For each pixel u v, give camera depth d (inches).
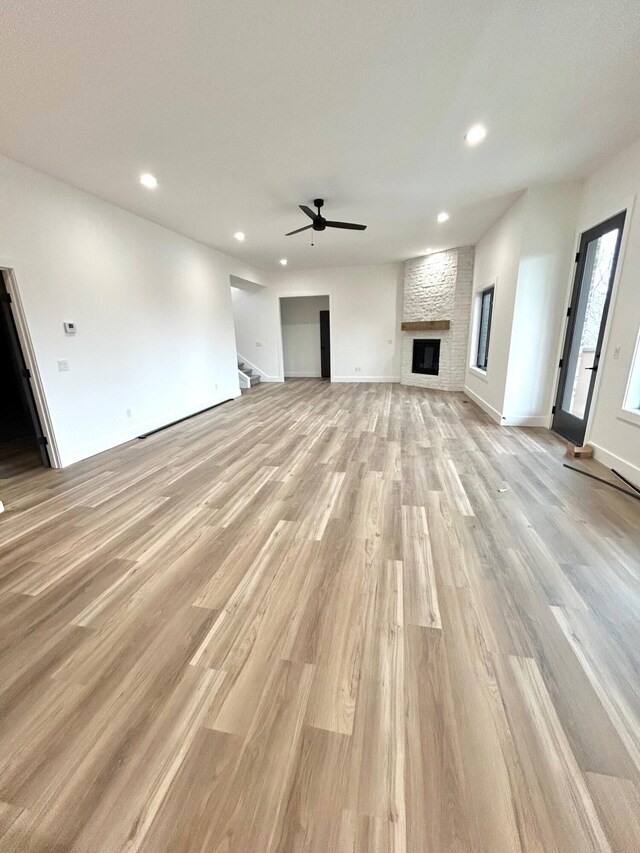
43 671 56.1
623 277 123.3
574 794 39.9
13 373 250.4
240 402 271.1
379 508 105.0
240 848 36.0
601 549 84.3
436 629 62.4
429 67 83.4
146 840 36.8
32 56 75.7
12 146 111.6
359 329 347.9
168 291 206.7
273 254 274.8
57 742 46.1
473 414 216.7
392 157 125.7
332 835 36.9
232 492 118.2
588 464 135.3
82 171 130.6
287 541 89.7
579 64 83.0
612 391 129.3
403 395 283.0
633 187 118.7
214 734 46.6
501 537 89.6
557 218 159.0
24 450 170.9
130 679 54.4
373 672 54.6
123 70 81.4
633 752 43.8
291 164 128.7
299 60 80.2
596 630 61.8
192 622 65.1
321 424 201.2
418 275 302.8
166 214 179.0
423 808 38.9
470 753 43.9
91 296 155.0
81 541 91.7
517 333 177.2
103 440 164.1
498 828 37.3
